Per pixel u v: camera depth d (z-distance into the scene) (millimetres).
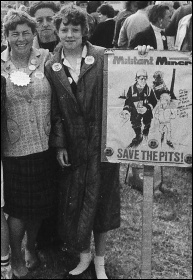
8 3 7641
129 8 5512
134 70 2607
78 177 2955
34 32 2904
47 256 3490
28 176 2932
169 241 3725
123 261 3447
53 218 3404
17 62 2914
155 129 2643
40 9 3570
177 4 8320
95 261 3225
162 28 5227
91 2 8297
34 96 2844
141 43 3877
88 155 2920
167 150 2656
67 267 3363
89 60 2822
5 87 2770
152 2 7918
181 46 5164
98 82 2836
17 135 2879
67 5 2848
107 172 2984
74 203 2992
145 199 2721
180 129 2621
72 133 2898
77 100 2846
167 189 4691
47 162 2990
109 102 2654
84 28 2848
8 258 3072
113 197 3062
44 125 2912
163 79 2586
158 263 3434
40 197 2988
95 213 3010
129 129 2668
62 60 2865
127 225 3979
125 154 2703
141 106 2629
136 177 4637
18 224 3057
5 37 2889
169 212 4199
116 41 5598
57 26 2844
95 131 2893
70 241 3061
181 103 2598
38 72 2883
